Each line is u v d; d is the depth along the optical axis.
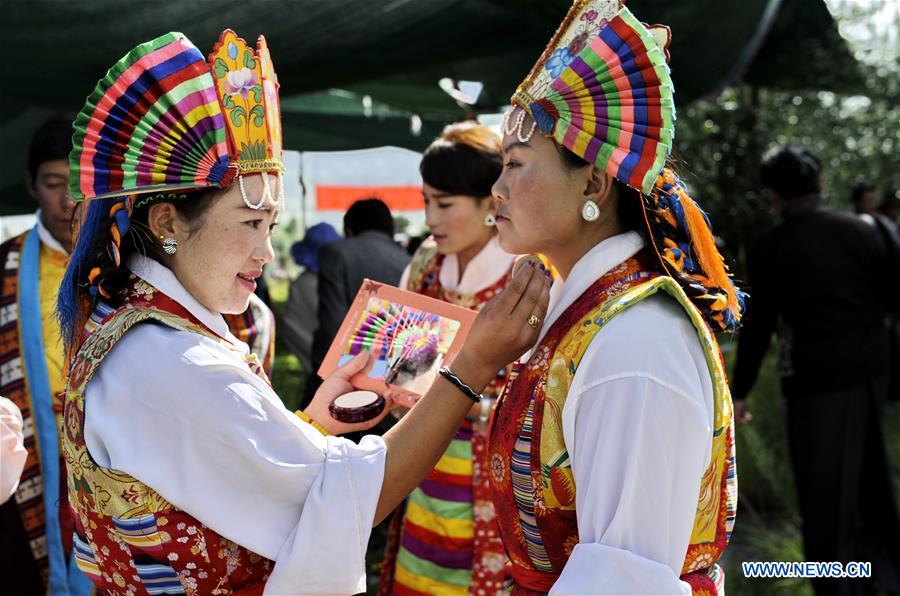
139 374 1.38
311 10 3.69
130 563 1.41
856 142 9.43
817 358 3.49
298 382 6.41
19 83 4.12
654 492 1.27
